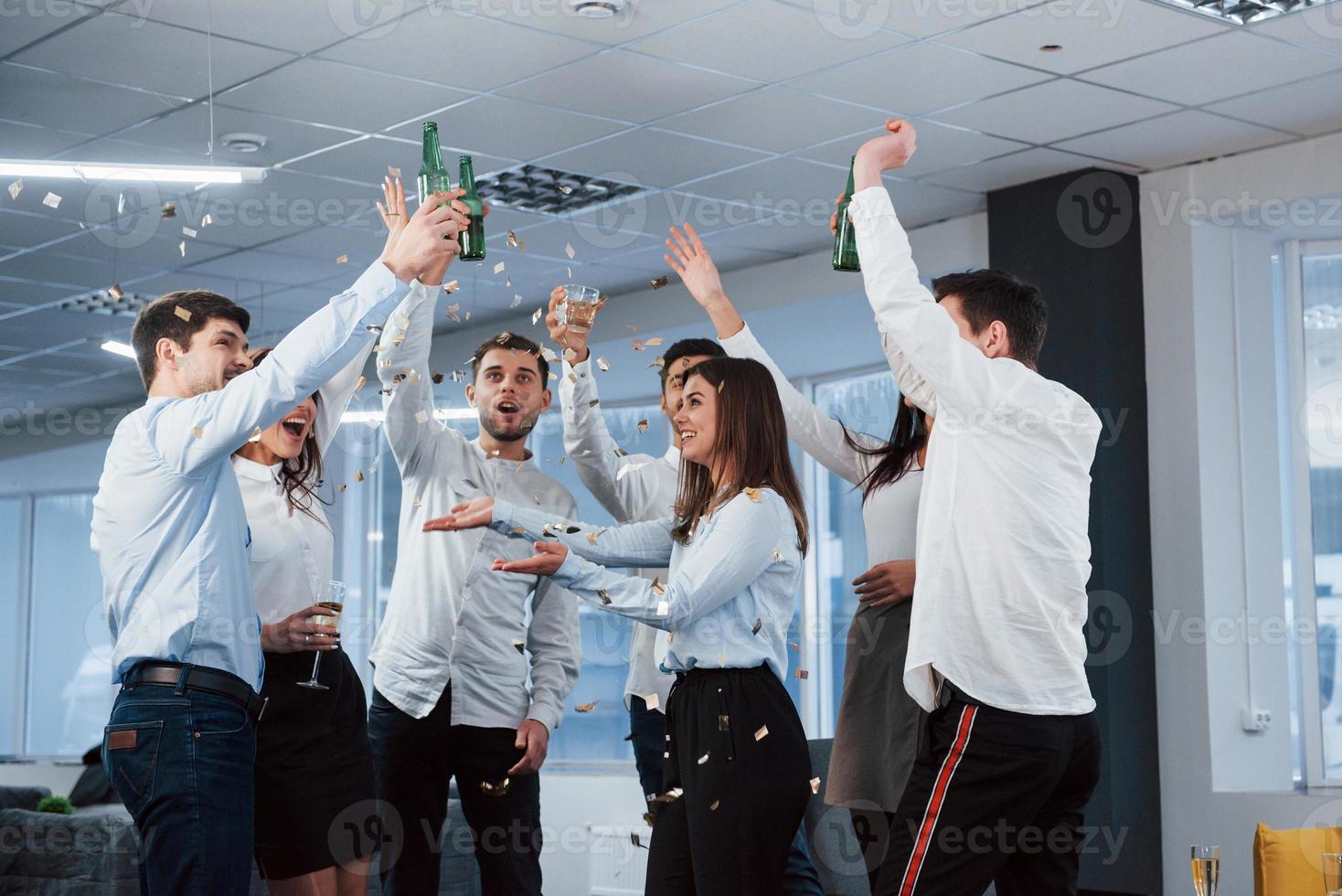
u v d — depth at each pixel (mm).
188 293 2760
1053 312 6453
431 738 3434
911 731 2799
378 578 10234
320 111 5582
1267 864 3805
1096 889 6078
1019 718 2227
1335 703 6363
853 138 5980
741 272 7891
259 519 3010
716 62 5133
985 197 6773
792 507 2668
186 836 2424
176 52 4965
